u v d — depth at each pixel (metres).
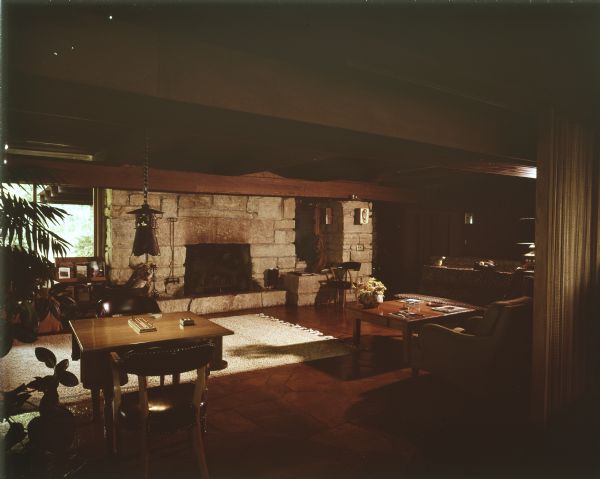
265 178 6.87
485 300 6.88
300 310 7.66
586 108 3.29
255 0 1.64
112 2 1.59
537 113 3.36
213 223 7.69
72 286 6.07
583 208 3.80
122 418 2.53
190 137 4.14
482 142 3.39
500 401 3.80
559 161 3.41
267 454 2.89
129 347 2.89
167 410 2.49
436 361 4.13
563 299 3.54
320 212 8.78
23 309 2.12
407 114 2.85
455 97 3.03
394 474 2.66
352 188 7.84
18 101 1.94
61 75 1.63
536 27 2.21
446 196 8.95
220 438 3.11
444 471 2.70
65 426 1.97
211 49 2.00
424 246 10.35
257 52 2.12
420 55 2.12
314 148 3.24
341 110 2.49
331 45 2.00
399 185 8.67
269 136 2.77
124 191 6.77
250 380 4.25
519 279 6.24
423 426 3.31
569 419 3.48
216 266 8.00
